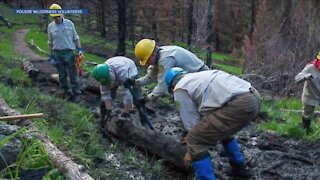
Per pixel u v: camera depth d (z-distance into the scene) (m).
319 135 6.19
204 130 3.95
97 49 24.80
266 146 5.73
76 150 4.67
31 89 7.83
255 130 6.44
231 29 38.75
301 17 19.84
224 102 3.88
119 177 4.45
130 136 5.25
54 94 7.72
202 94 3.97
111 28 28.52
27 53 18.42
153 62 5.10
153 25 28.88
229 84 3.96
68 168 3.76
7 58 12.78
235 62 30.52
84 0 29.61
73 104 6.88
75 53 7.78
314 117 7.52
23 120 4.90
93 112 6.64
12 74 9.09
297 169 5.05
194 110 4.06
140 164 4.82
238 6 38.59
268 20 25.50
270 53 18.12
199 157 3.99
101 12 29.59
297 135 6.16
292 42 18.64
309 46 17.27
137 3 27.34
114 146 5.25
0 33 28.34
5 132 4.08
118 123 5.43
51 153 4.01
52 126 5.31
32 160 3.85
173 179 4.61
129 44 27.47
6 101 6.18
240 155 4.64
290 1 26.03
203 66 5.14
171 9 30.64
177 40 33.56
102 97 5.86
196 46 20.06
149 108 7.07
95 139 5.20
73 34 7.57
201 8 23.41
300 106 8.82
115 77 5.71
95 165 4.66
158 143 4.88
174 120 6.71
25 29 33.97
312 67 6.03
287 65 16.39
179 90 4.06
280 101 9.52
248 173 4.69
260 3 29.91
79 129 5.42
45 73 9.66
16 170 3.57
